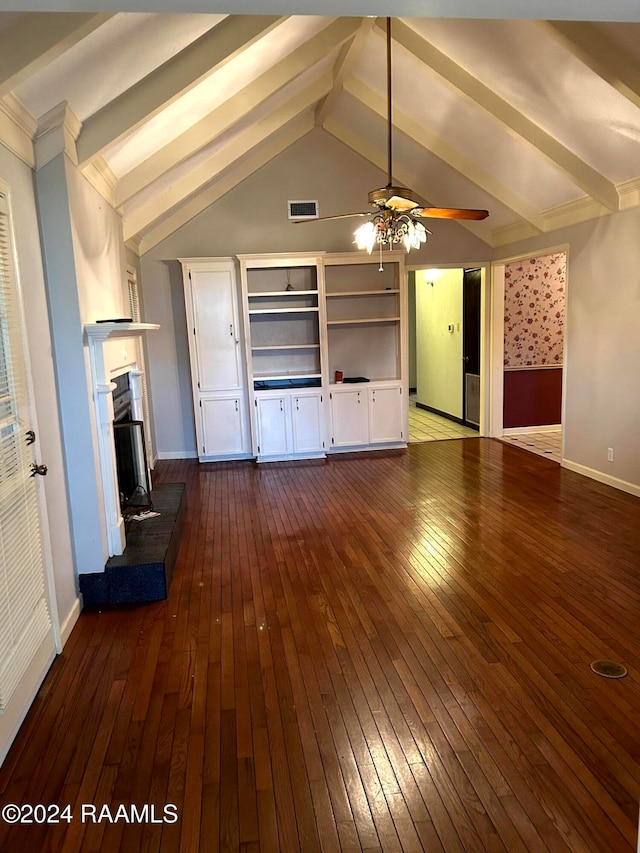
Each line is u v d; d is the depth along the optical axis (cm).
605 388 537
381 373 749
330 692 256
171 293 693
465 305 841
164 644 299
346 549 416
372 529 454
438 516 478
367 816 191
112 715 244
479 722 234
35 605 263
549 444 725
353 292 691
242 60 378
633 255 486
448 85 449
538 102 427
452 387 904
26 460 259
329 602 338
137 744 227
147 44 281
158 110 328
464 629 304
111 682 268
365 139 665
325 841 182
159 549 363
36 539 266
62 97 279
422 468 634
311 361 729
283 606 335
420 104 523
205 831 187
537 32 354
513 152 520
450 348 902
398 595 343
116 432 423
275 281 707
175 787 205
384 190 386
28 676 248
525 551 400
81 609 338
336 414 704
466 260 732
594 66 341
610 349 525
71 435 326
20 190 277
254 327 713
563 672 265
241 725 236
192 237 684
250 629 311
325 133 683
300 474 627
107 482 351
